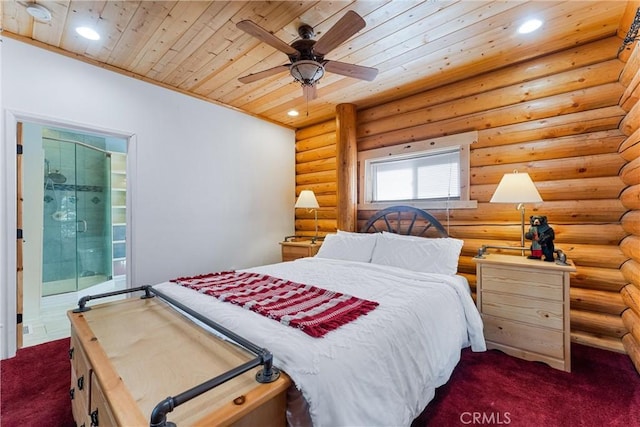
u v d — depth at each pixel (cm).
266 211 425
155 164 310
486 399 171
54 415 164
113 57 264
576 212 240
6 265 228
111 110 280
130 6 199
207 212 354
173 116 324
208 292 180
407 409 128
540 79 259
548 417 156
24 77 233
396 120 350
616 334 223
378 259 281
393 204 353
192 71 291
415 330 148
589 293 233
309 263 285
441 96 314
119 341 126
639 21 162
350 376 108
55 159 417
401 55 256
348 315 142
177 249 327
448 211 307
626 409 161
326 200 432
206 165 354
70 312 161
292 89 331
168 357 112
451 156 313
